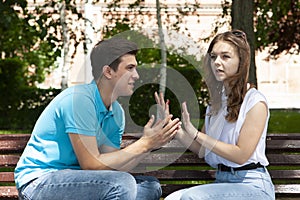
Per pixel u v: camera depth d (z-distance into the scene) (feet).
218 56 13.76
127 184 12.86
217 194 13.25
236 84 13.76
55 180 12.95
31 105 44.73
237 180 13.84
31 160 13.41
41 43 43.86
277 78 72.59
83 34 38.27
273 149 16.21
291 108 61.41
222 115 13.99
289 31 47.26
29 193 13.07
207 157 14.39
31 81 50.52
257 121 13.57
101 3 52.01
